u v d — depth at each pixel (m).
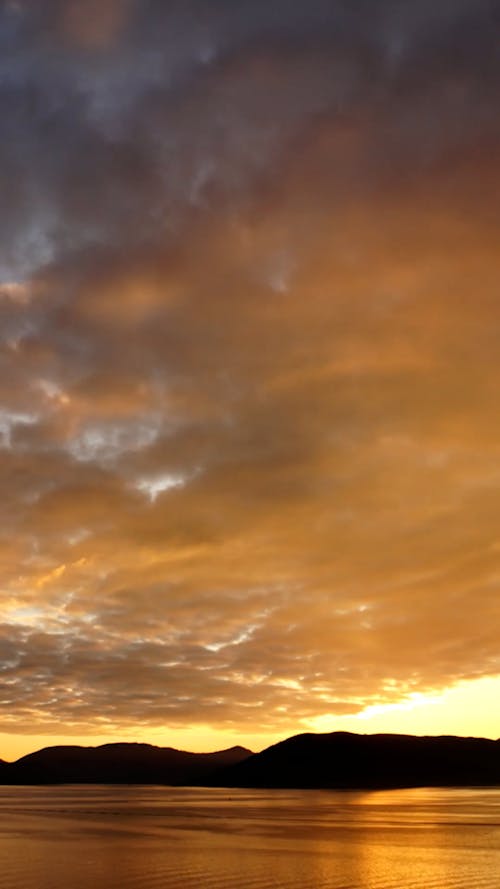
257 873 41.91
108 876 40.81
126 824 83.56
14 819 94.00
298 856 50.34
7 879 39.94
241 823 84.69
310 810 115.81
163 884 38.06
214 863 46.31
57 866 44.94
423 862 46.97
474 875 41.06
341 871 42.66
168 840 62.78
